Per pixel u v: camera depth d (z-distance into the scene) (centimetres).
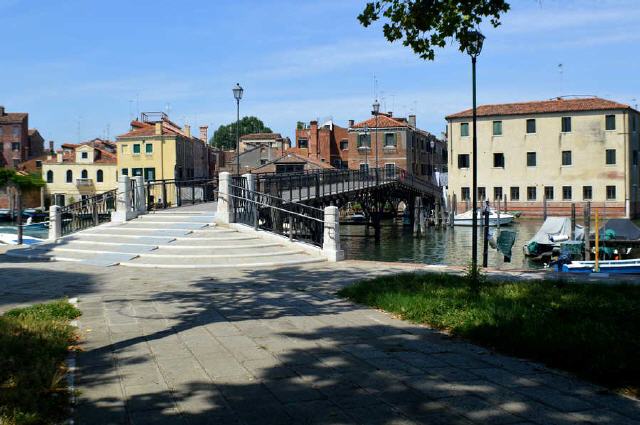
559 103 6456
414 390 522
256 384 543
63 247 1825
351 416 461
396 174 5112
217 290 1127
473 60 1338
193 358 634
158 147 6900
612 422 441
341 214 6800
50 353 634
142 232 1881
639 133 6544
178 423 451
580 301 903
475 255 1252
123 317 862
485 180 6581
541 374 568
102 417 464
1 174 7431
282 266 1528
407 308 870
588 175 6209
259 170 7025
